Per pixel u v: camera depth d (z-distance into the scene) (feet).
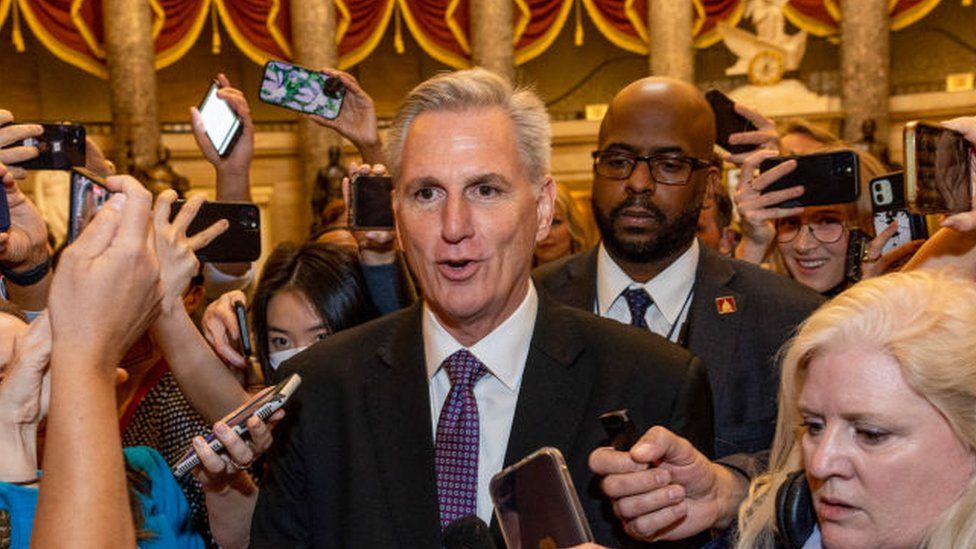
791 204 9.48
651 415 6.38
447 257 6.04
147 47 42.06
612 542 6.23
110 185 5.06
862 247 9.27
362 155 9.93
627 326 6.78
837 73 48.01
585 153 50.03
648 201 8.63
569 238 13.79
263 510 6.73
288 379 6.15
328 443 6.59
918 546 4.87
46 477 4.78
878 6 44.83
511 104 6.20
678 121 8.64
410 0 45.47
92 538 4.69
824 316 5.12
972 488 4.80
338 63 44.52
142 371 8.80
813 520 5.36
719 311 8.69
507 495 5.35
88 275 4.94
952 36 47.70
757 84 47.93
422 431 6.38
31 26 42.09
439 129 6.06
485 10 44.50
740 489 6.09
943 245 6.83
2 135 7.94
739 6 47.67
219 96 9.54
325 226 13.57
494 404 6.42
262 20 44.34
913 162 6.37
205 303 10.99
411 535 6.20
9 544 5.68
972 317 4.90
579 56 50.65
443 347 6.49
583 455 6.30
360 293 9.05
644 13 46.32
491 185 6.06
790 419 5.54
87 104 47.26
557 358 6.48
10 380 5.78
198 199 6.21
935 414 4.84
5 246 7.42
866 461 4.89
